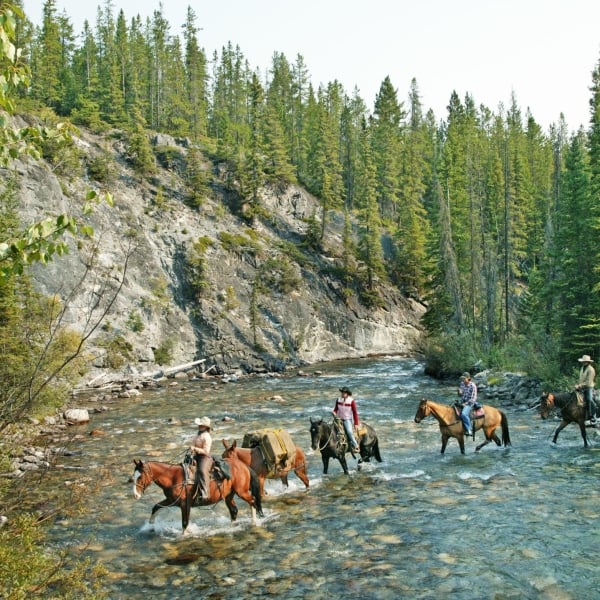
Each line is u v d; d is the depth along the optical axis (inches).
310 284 2827.3
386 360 2551.7
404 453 780.6
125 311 2064.5
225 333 2292.1
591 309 1333.7
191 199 2933.1
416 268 3208.7
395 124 4667.8
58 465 732.0
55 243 215.3
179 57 4761.3
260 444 574.6
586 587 367.6
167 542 470.9
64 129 242.2
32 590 267.6
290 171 3604.8
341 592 373.1
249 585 387.5
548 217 2588.6
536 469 661.3
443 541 455.2
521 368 1471.5
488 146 3969.0
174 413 1210.0
